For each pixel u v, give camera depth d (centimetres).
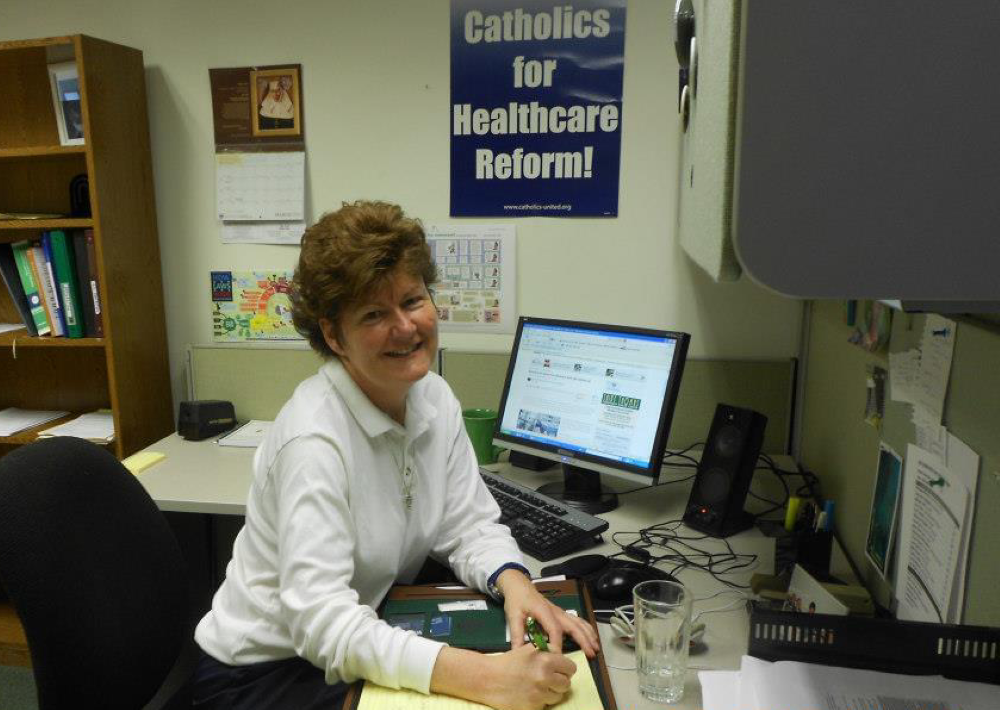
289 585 105
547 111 205
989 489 88
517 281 215
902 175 47
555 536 142
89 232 207
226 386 229
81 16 221
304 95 216
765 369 202
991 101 46
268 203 221
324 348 122
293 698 110
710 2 81
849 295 49
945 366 102
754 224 49
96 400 248
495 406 216
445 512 135
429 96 210
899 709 83
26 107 232
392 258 108
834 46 46
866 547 133
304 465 109
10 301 246
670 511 162
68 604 105
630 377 160
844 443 154
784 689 87
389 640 98
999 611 86
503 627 110
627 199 206
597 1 197
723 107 62
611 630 113
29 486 106
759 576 124
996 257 47
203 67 219
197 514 224
